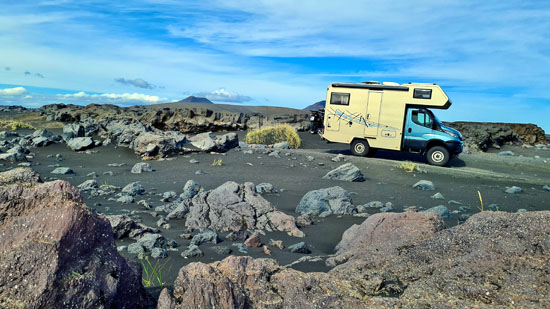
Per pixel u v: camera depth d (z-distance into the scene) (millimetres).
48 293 1928
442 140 17422
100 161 14680
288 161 15664
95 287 2096
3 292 1918
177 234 6055
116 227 5590
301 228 6938
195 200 7242
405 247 3354
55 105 33000
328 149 22219
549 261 2529
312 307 2340
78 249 2135
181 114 27234
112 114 27531
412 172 14430
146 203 8180
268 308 2396
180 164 14531
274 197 9828
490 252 2744
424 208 9023
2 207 2219
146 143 15742
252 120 29703
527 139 34406
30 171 2604
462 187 12102
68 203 2236
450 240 3096
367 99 18594
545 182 13375
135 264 2516
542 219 2865
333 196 8633
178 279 2533
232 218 6684
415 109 17969
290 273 2707
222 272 2609
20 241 2076
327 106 19391
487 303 2297
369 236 4617
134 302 2375
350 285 2711
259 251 5230
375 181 12828
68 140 17469
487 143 29406
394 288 2705
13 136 18953
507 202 9961
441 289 2531
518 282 2420
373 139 18562
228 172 13266
